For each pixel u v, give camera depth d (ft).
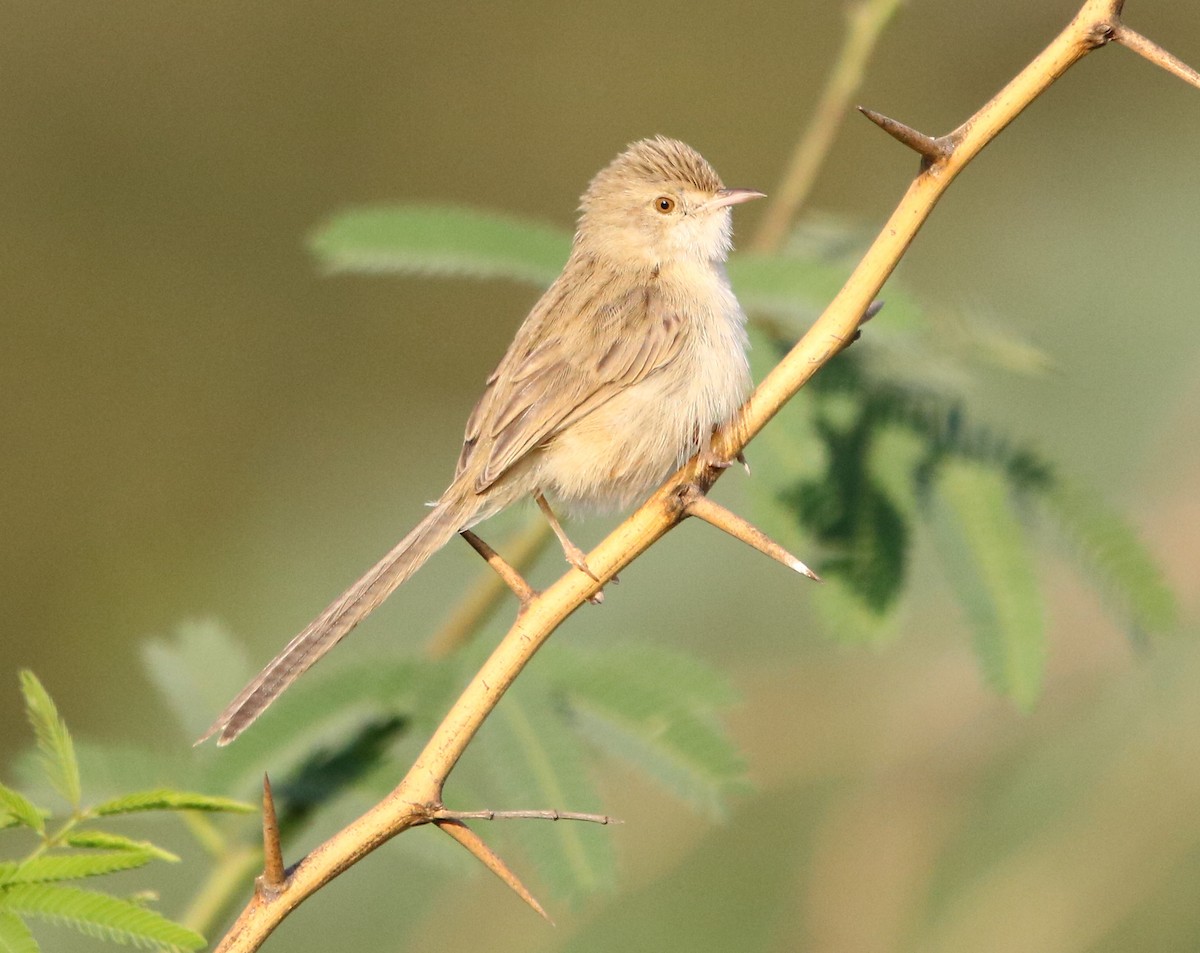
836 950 32.58
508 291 69.97
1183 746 33.35
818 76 79.87
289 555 43.73
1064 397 35.37
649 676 26.12
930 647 36.58
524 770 25.17
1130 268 37.91
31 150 72.18
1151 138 41.93
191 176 73.87
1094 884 32.35
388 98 76.18
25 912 17.29
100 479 68.13
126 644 64.03
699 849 33.91
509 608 35.04
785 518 29.71
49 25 72.64
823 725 35.68
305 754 26.21
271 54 75.20
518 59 78.28
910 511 29.89
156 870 31.37
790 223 36.68
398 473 45.19
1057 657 35.24
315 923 32.89
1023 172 51.88
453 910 33.09
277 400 70.03
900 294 30.53
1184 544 33.91
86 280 71.20
